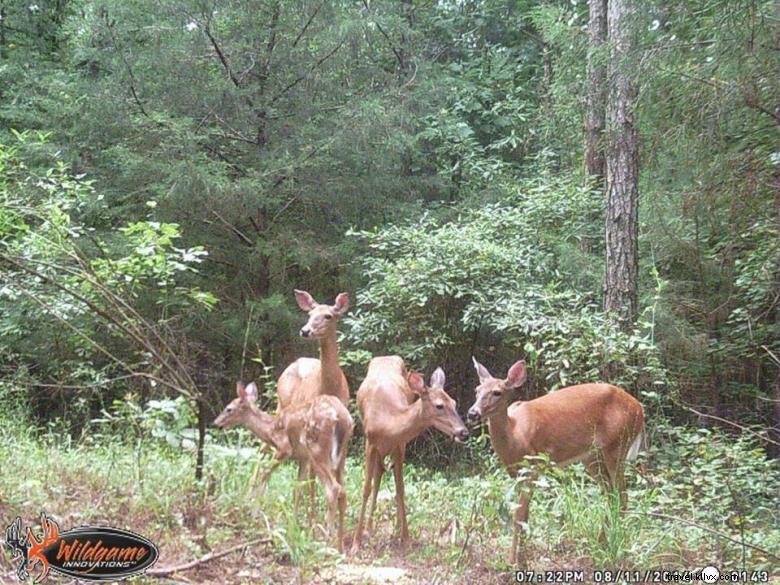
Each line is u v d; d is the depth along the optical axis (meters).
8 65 15.64
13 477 6.25
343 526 6.14
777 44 7.41
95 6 13.10
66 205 8.51
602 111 11.20
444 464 12.11
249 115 13.50
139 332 6.39
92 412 12.65
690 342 11.80
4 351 11.91
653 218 11.40
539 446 6.75
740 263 10.93
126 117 13.05
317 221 14.39
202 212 13.33
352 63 14.41
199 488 6.12
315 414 6.24
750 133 8.29
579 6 17.55
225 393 14.14
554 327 10.20
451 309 12.30
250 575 5.04
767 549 6.51
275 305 13.14
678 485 7.31
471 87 17.50
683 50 8.13
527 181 14.61
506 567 5.96
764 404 12.39
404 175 16.16
